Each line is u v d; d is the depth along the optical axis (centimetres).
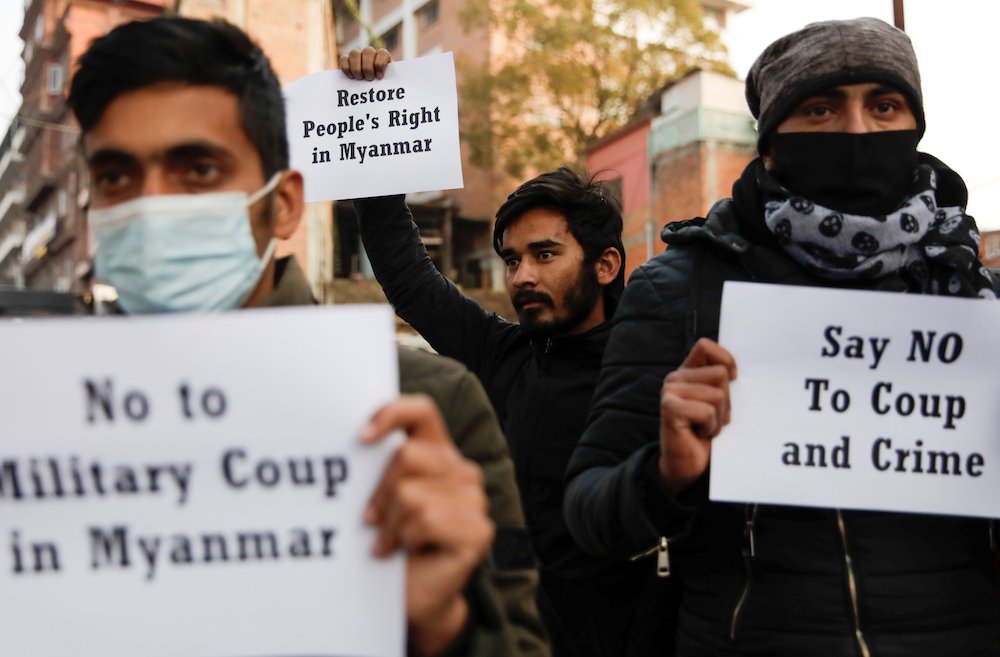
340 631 82
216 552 84
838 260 137
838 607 121
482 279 2433
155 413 84
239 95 97
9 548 83
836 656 119
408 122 227
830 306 123
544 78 2042
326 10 1645
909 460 122
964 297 131
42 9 2639
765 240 146
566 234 218
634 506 122
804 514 124
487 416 109
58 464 84
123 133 94
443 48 2662
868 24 139
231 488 84
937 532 125
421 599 80
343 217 2208
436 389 106
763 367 123
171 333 85
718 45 2133
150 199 94
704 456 118
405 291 236
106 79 93
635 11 2023
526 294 218
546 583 190
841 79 135
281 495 84
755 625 125
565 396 205
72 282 2480
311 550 83
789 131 144
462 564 79
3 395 84
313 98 231
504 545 104
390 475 82
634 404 139
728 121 1530
